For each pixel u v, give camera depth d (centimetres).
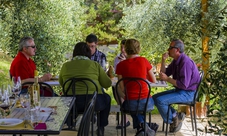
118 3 1216
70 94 375
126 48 387
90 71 372
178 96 413
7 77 757
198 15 531
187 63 410
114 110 441
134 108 382
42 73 582
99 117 402
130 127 465
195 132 434
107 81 382
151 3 634
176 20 554
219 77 345
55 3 584
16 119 248
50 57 583
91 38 462
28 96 286
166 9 591
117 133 439
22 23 551
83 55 381
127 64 381
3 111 265
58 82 415
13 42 555
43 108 281
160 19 604
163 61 447
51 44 580
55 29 589
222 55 334
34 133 225
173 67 432
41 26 566
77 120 482
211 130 347
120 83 383
